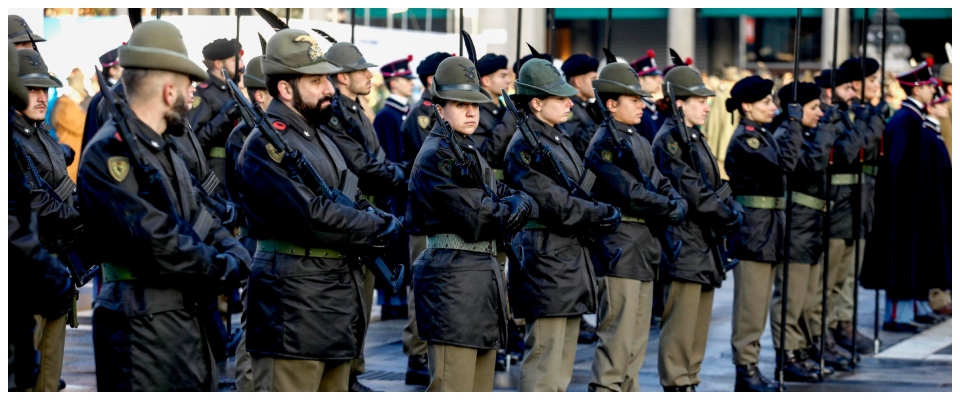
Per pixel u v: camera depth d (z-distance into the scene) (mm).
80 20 19062
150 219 7895
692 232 12531
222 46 14453
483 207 9922
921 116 17969
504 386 13594
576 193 11180
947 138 19828
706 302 13078
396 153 17188
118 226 7875
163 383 8227
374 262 9414
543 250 11195
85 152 8055
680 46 40625
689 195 12367
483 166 10508
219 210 9609
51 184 10516
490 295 10180
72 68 18922
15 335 8133
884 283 18062
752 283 13703
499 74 14805
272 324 9242
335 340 9297
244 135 10633
